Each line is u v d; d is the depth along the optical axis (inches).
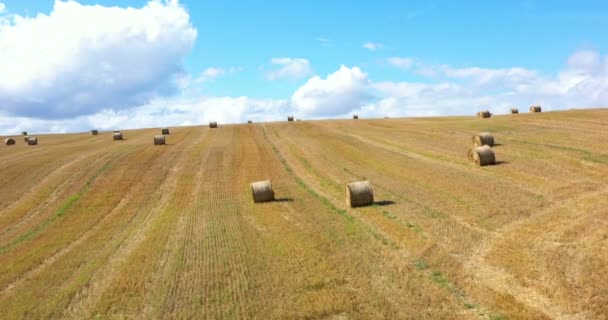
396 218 791.1
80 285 601.9
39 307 544.7
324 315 465.7
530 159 1178.6
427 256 594.6
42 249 792.9
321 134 2137.1
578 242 591.2
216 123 2714.1
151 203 1117.1
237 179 1328.7
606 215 688.4
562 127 1654.8
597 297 446.6
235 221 877.2
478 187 952.3
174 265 647.8
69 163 1646.2
